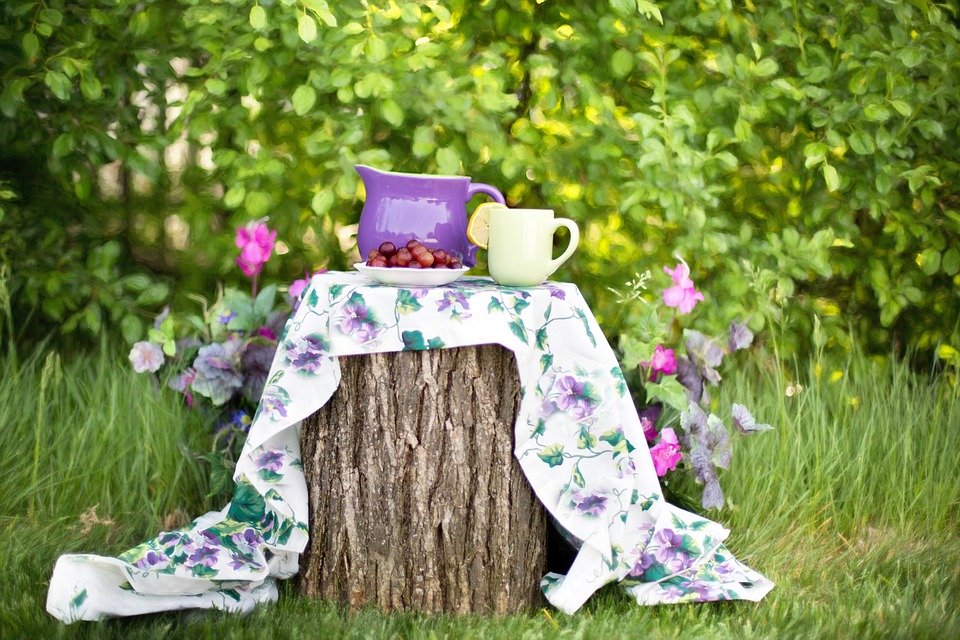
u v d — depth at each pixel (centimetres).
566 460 260
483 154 370
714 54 376
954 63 384
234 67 361
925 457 352
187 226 420
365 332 248
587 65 381
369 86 333
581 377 262
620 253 385
